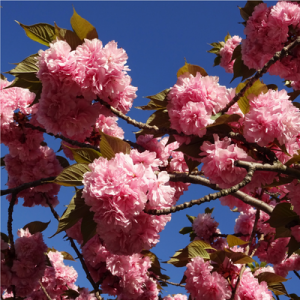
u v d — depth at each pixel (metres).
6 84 3.72
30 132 3.71
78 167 2.20
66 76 2.61
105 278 4.06
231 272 3.08
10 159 3.97
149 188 2.07
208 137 2.70
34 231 3.77
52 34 2.92
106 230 2.02
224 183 2.43
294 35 3.33
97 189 1.97
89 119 2.81
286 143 2.38
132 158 2.19
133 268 3.84
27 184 3.04
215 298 2.84
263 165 2.23
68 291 4.37
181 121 2.53
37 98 3.09
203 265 2.94
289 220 2.79
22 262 3.20
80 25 2.78
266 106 2.39
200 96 2.51
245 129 2.39
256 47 3.54
